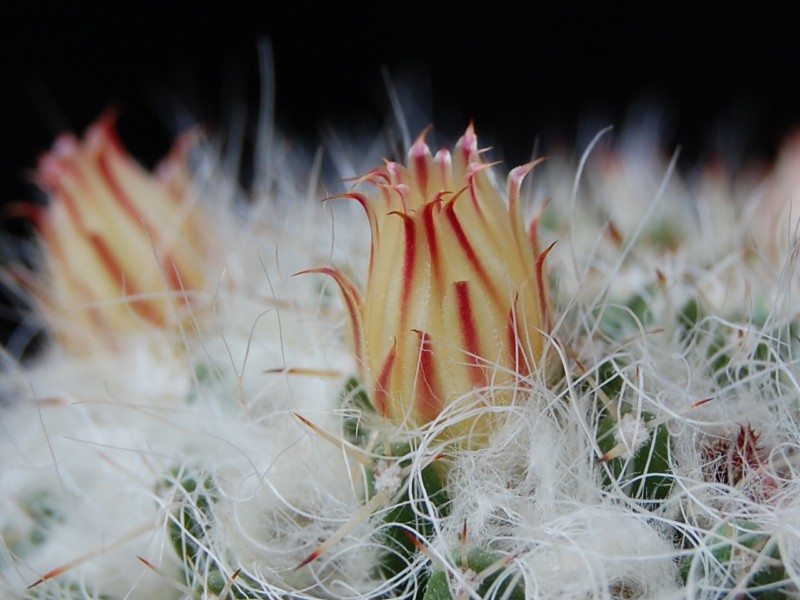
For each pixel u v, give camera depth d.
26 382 0.09
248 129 0.18
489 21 0.19
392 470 0.07
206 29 0.18
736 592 0.07
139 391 0.08
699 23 0.19
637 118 0.19
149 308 0.09
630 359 0.07
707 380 0.07
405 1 0.18
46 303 0.09
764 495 0.07
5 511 0.08
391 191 0.07
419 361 0.07
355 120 0.18
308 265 0.09
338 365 0.08
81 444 0.08
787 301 0.08
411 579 0.07
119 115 0.18
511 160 0.17
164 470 0.07
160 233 0.09
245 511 0.07
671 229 0.10
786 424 0.07
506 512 0.07
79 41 0.17
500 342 0.07
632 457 0.07
